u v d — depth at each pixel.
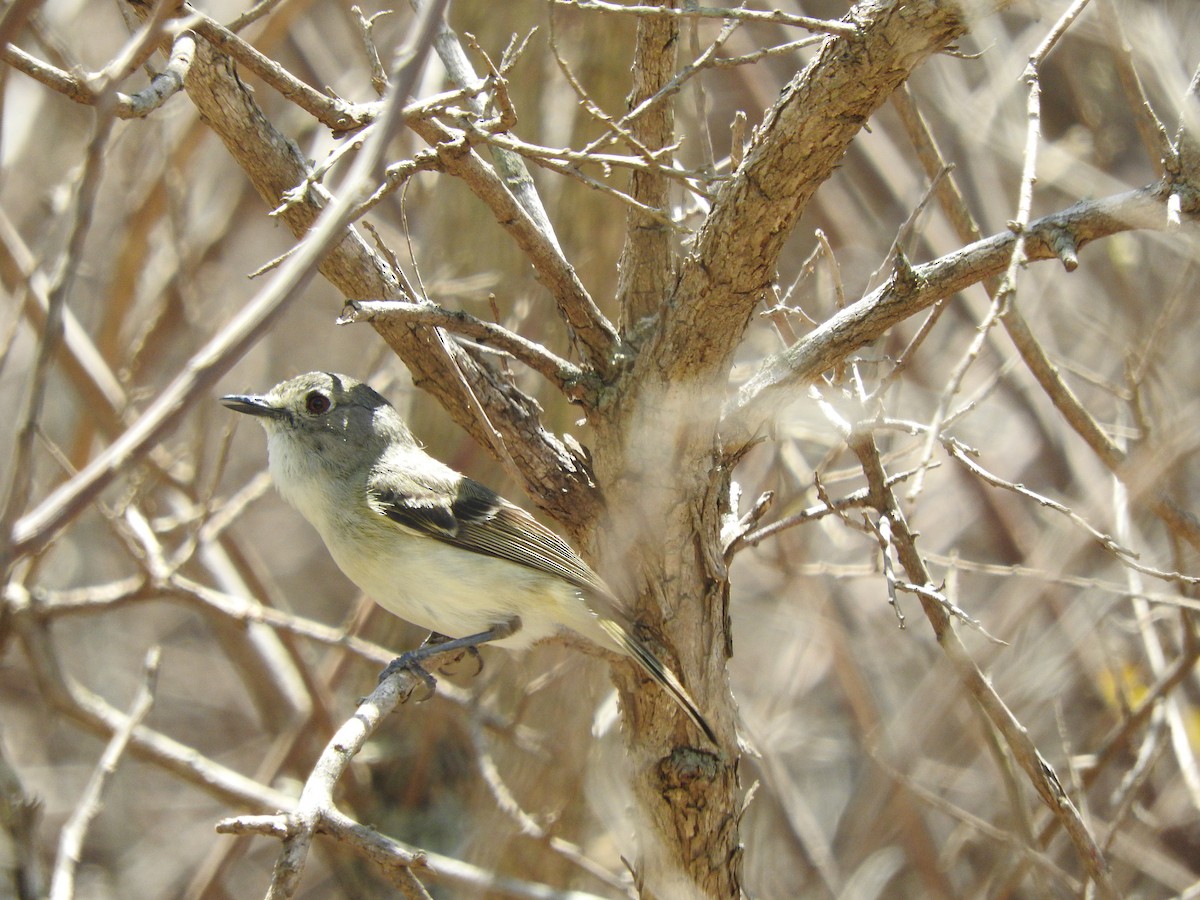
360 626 8.12
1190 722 8.27
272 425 6.44
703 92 5.63
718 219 4.45
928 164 6.63
